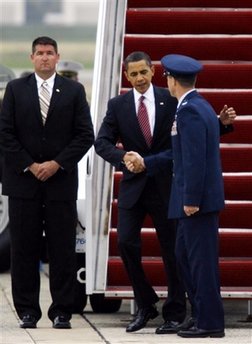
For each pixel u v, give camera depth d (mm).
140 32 33125
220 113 28953
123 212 27766
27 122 28219
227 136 31547
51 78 28406
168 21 33031
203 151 25891
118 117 27953
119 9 33281
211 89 32312
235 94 31734
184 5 33781
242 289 29469
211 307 26703
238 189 30922
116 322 30344
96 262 30266
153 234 30344
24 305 28859
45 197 28422
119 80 31859
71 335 27609
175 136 26422
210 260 26516
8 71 44188
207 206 26203
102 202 30750
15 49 133250
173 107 27844
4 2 140000
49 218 28531
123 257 27875
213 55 32594
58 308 28875
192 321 27578
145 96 27844
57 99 28234
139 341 26500
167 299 27891
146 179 27578
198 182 25844
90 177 29172
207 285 26578
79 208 31094
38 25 140375
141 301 28047
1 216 42094
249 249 30312
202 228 26359
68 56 138000
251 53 32688
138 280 27922
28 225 28453
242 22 33125
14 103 28297
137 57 27578
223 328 26969
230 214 30641
